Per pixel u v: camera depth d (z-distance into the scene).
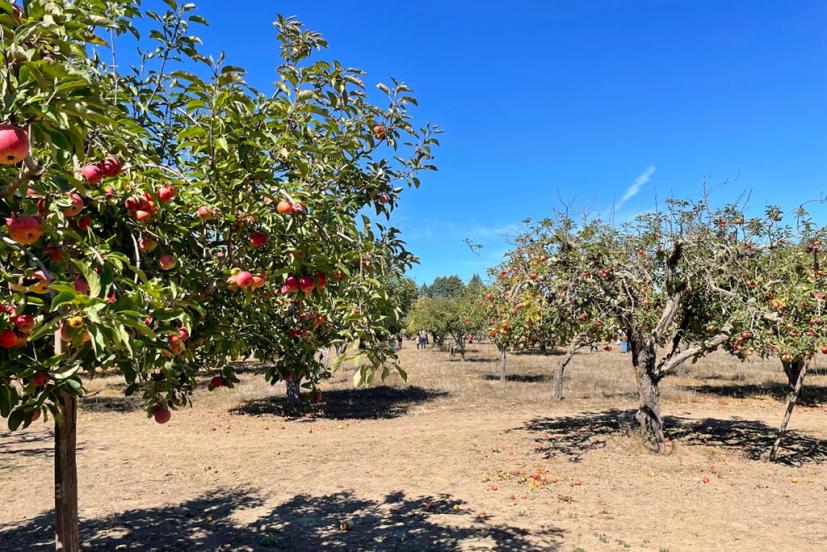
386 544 6.29
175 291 3.04
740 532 6.53
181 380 4.62
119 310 2.17
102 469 9.82
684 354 10.48
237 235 3.89
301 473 9.51
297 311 5.05
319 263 3.71
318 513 7.43
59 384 3.04
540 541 6.28
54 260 2.73
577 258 10.46
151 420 14.54
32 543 6.37
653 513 7.25
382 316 3.44
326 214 3.90
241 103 3.34
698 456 10.27
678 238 9.77
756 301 9.48
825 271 9.66
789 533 6.49
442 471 9.48
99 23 2.82
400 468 9.73
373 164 4.87
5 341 2.54
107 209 3.44
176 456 10.80
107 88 3.60
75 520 4.53
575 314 10.71
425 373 26.75
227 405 16.91
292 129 4.07
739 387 20.19
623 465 9.65
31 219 2.34
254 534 6.67
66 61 2.47
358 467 9.86
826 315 9.12
